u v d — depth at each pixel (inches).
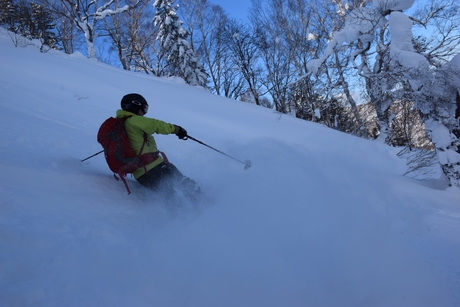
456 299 85.0
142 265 82.1
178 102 613.6
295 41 1056.8
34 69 485.7
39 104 288.8
